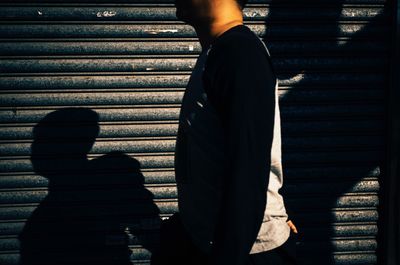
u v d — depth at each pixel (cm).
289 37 280
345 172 295
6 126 271
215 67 128
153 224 287
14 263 284
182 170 157
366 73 288
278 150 152
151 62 273
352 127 291
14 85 267
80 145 276
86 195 281
